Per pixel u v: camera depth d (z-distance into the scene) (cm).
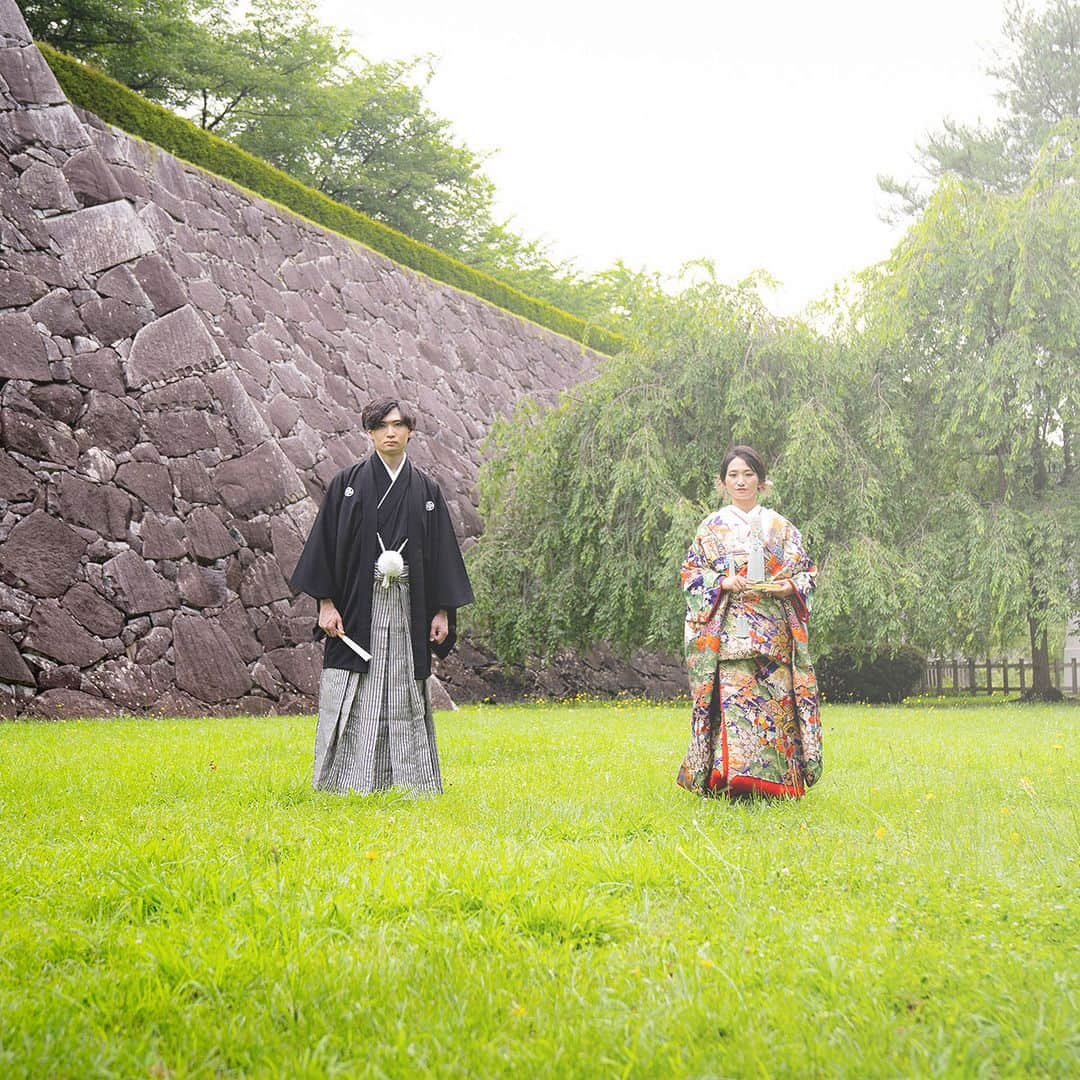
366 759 518
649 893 303
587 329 1656
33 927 267
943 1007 210
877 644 1363
